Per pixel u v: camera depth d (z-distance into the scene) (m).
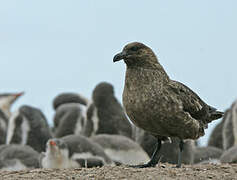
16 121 22.92
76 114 24.52
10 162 19.08
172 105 14.43
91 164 18.58
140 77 14.68
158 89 14.51
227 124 24.53
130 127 23.39
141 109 14.48
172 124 14.52
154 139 21.45
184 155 20.77
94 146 19.05
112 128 23.17
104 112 23.27
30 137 22.83
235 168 14.46
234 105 24.62
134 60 14.77
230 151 19.31
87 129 23.38
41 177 13.85
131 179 13.20
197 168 14.47
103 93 23.36
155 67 14.84
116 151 20.05
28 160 19.11
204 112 15.35
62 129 24.14
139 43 14.91
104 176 13.52
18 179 13.76
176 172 13.78
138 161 20.06
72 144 18.70
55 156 18.31
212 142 25.05
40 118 23.19
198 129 14.88
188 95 14.88
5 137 25.11
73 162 18.53
